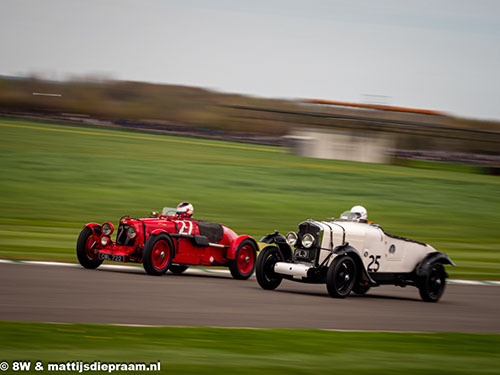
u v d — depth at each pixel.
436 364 22.25
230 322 27.58
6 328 22.98
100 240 44.44
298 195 151.12
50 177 148.50
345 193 161.88
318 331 26.81
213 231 46.84
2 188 125.88
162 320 26.70
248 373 19.42
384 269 41.31
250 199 137.62
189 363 20.09
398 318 32.53
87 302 29.73
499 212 150.75
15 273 38.31
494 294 46.19
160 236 42.72
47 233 71.88
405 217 129.75
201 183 159.88
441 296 42.75
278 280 40.94
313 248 39.19
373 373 20.44
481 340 27.47
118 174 163.62
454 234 112.69
